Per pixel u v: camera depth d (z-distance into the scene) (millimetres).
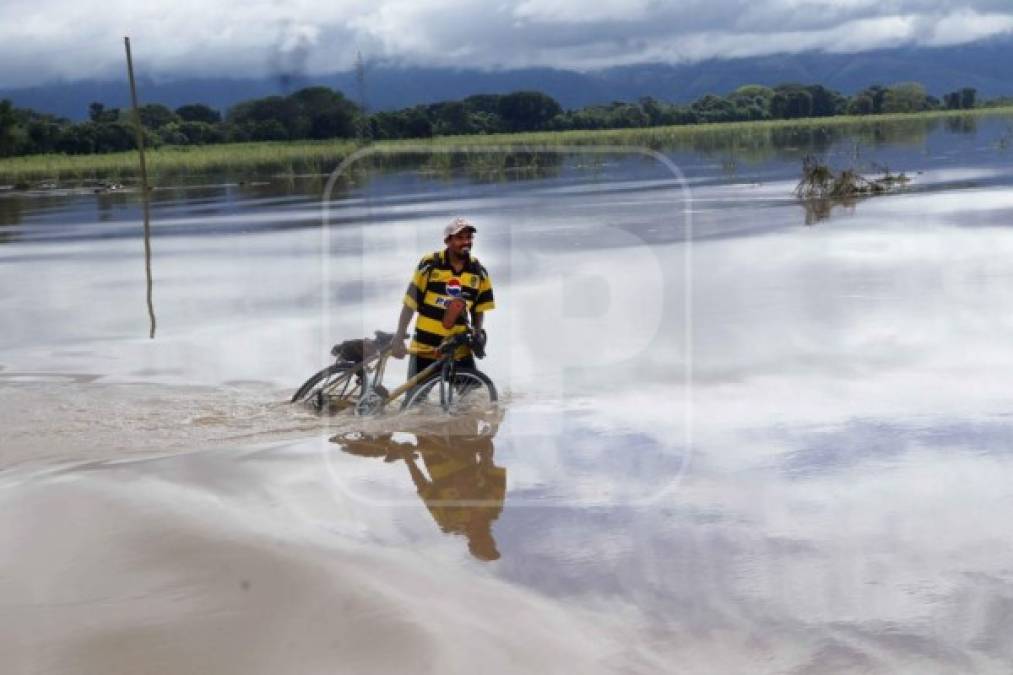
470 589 4762
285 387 8875
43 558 5133
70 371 9688
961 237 17078
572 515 5688
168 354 10359
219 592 4730
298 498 6023
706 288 12922
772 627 4375
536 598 4672
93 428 7684
